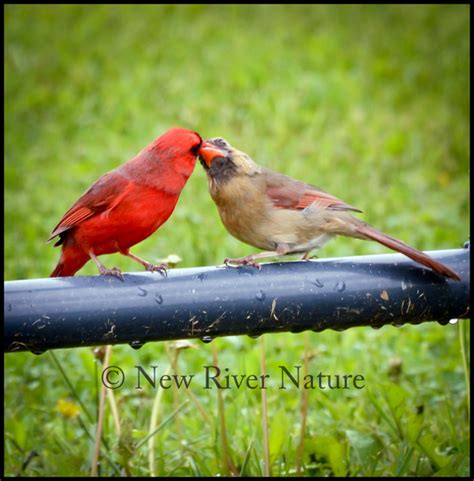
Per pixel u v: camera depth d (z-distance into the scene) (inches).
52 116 676.1
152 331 260.8
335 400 375.2
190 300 260.2
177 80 708.7
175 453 333.4
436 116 657.0
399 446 330.0
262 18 816.9
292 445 336.5
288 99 672.4
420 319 275.7
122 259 490.6
